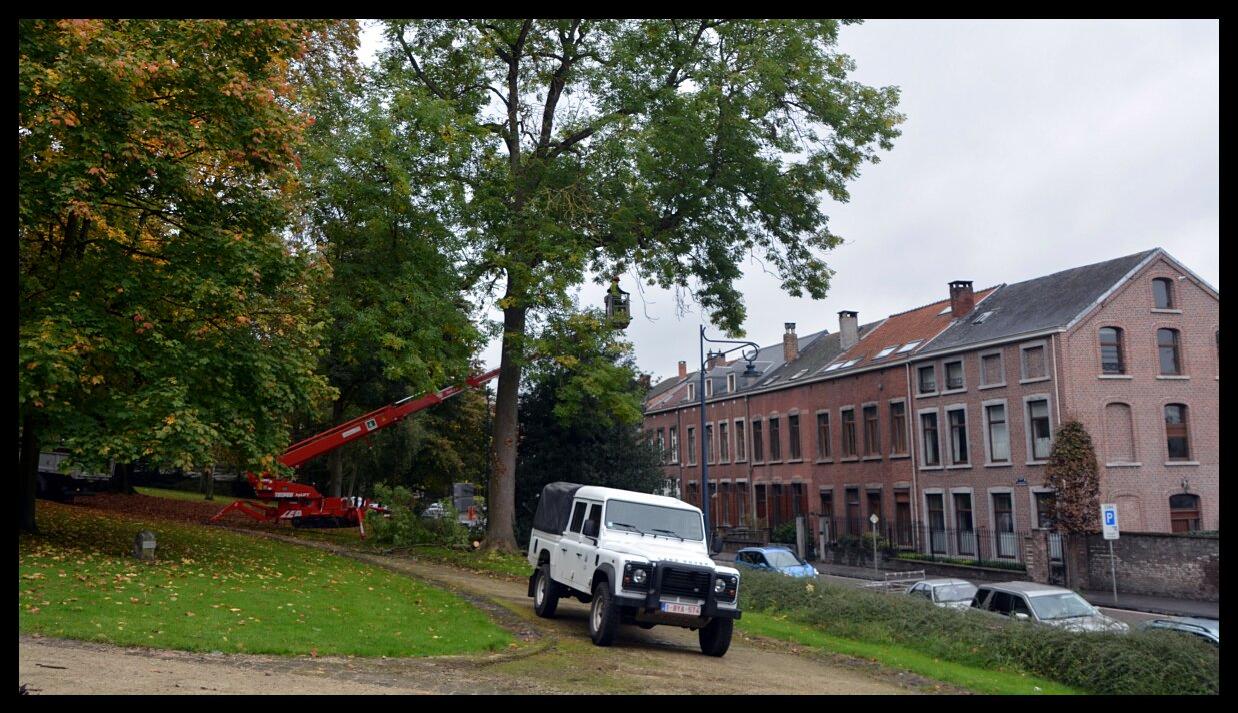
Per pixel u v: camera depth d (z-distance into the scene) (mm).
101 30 14758
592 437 35938
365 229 23125
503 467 27000
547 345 23938
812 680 12227
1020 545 36062
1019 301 40594
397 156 22391
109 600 12234
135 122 15703
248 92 16766
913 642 16109
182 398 15750
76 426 15578
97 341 15477
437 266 23641
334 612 13797
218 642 10820
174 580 14570
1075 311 35688
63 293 15977
